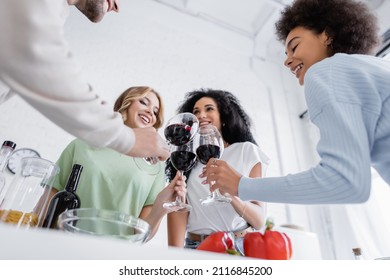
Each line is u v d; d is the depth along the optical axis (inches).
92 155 47.5
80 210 22.8
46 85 20.1
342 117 24.0
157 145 29.1
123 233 23.0
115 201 44.2
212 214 46.2
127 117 57.9
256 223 43.6
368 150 23.4
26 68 19.1
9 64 18.9
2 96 31.2
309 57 35.9
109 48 108.3
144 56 113.0
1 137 81.1
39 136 85.7
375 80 26.4
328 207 109.0
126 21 118.1
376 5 111.1
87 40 106.0
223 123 63.4
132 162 48.0
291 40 37.7
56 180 46.0
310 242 77.7
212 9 135.5
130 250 14.2
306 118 131.7
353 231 94.2
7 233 12.6
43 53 19.1
